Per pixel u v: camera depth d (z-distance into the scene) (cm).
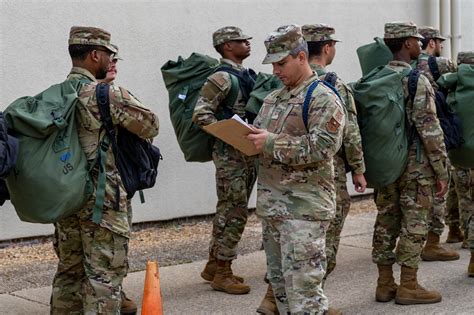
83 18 921
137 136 526
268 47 496
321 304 487
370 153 634
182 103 717
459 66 722
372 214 1099
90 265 506
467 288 727
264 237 515
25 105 506
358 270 796
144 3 963
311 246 486
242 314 648
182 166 1004
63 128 499
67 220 520
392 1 1210
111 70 613
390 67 660
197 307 668
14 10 872
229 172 695
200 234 962
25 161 488
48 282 751
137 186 526
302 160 476
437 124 637
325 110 479
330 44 634
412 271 671
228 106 690
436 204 828
